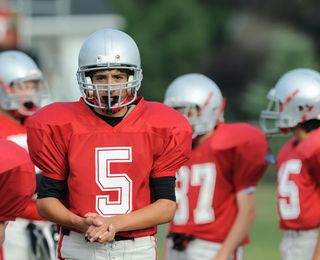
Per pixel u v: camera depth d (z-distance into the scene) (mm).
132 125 17234
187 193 23750
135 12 117312
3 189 16094
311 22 119688
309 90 22875
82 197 17062
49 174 17328
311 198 22203
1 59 24281
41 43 133500
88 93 17203
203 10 120750
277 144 81000
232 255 23797
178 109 23812
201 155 23656
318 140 22094
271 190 75125
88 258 17297
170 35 116625
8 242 23188
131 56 17188
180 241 23703
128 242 17281
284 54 104562
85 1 135625
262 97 102500
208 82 24125
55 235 23203
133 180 17125
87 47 17203
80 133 17141
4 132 23594
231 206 23594
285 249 22812
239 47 123500
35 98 24266
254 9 125688
